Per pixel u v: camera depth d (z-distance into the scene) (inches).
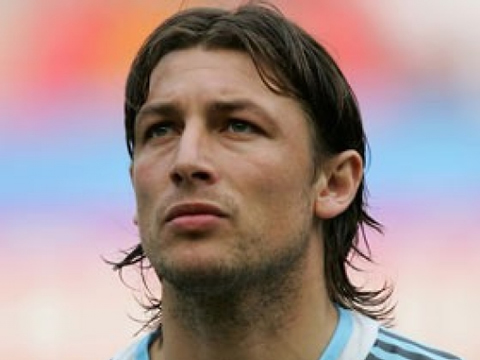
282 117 338.6
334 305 376.2
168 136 334.0
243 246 316.5
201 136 324.8
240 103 330.6
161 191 322.3
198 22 354.0
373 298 427.5
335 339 355.3
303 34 367.6
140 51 376.5
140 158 338.0
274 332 336.5
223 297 324.5
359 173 372.5
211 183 314.7
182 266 310.0
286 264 329.7
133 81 379.2
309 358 345.7
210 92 331.0
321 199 356.2
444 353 370.6
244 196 319.3
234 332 332.8
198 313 330.6
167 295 340.5
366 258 419.2
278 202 327.0
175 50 350.3
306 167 343.6
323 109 360.8
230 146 326.0
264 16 360.5
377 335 364.5
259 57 343.0
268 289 331.3
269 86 340.8
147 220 326.0
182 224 310.7
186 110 330.6
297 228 333.4
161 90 342.3
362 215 412.2
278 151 331.6
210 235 311.6
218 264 310.5
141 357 370.9
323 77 364.5
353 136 385.1
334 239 386.3
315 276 348.8
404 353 362.0
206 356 337.4
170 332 342.3
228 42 345.4
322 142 360.2
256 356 335.9
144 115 339.0
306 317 344.2
